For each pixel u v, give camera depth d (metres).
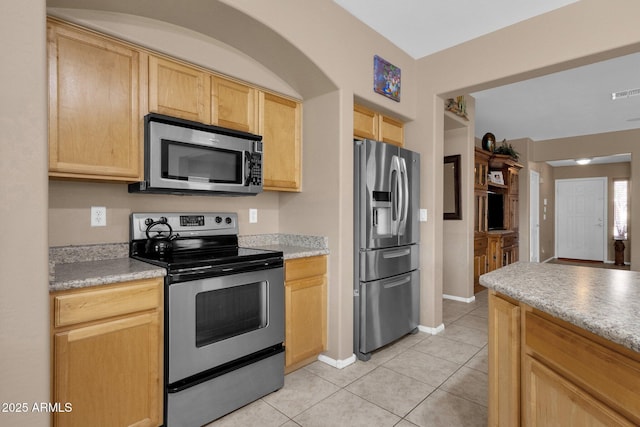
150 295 1.62
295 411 1.95
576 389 1.01
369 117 2.93
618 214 7.85
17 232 1.16
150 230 2.11
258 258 2.05
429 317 3.19
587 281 1.42
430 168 3.17
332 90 2.51
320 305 2.52
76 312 1.41
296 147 2.68
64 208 1.86
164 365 1.68
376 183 2.68
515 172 6.06
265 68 2.43
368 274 2.62
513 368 1.32
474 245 4.64
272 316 2.13
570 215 8.41
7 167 1.15
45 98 1.21
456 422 1.84
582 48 2.31
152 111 1.89
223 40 2.15
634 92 4.04
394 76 2.97
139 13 1.80
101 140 1.72
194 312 1.76
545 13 2.48
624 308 1.02
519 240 6.45
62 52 1.60
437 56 3.12
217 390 1.85
